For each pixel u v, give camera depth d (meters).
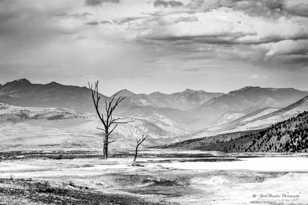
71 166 65.19
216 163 78.19
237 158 100.69
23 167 62.50
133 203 31.86
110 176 50.38
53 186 37.00
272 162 82.50
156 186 46.38
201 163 77.56
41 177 47.75
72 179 46.91
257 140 179.75
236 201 34.78
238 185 45.44
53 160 79.31
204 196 38.78
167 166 69.06
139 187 45.62
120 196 36.56
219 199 36.31
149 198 36.59
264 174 54.03
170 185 47.03
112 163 72.88
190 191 42.66
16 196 27.12
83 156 101.00
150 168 60.62
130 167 63.25
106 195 36.16
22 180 39.12
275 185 43.00
